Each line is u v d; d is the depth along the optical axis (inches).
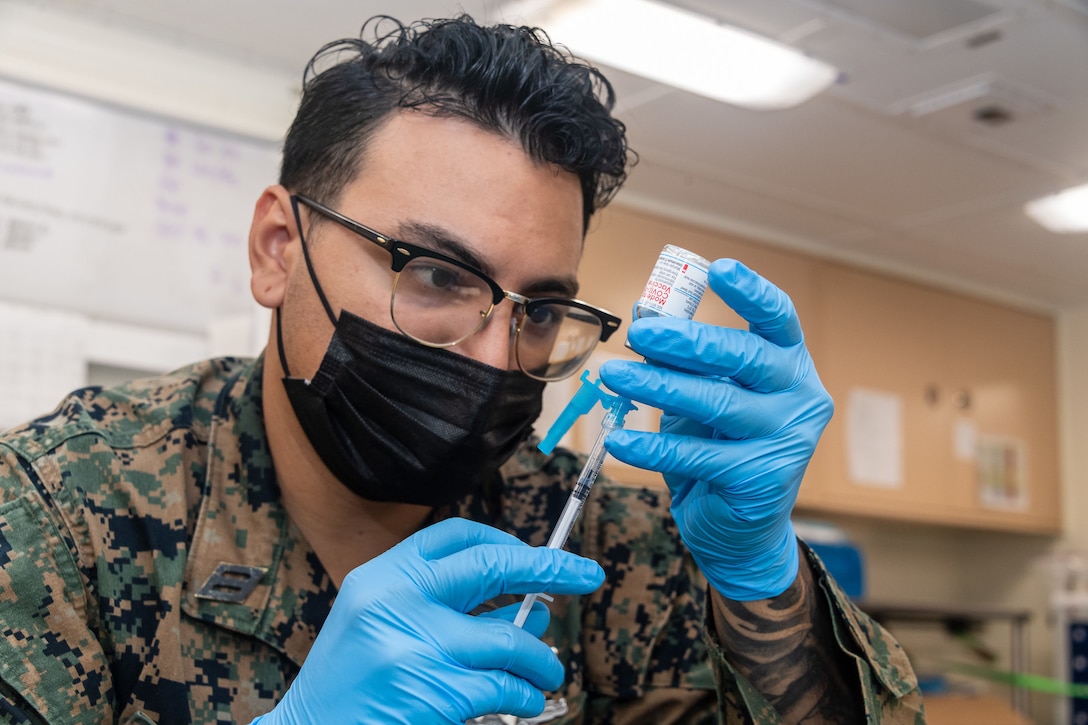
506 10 87.3
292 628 37.9
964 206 135.2
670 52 95.7
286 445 39.4
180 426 40.8
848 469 148.5
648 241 133.3
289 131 41.1
